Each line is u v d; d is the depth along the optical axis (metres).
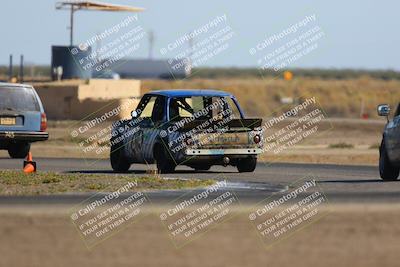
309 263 45.06
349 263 44.97
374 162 117.25
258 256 46.47
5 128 103.44
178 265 44.59
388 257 46.03
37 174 81.81
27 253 46.50
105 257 46.06
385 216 55.75
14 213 56.97
